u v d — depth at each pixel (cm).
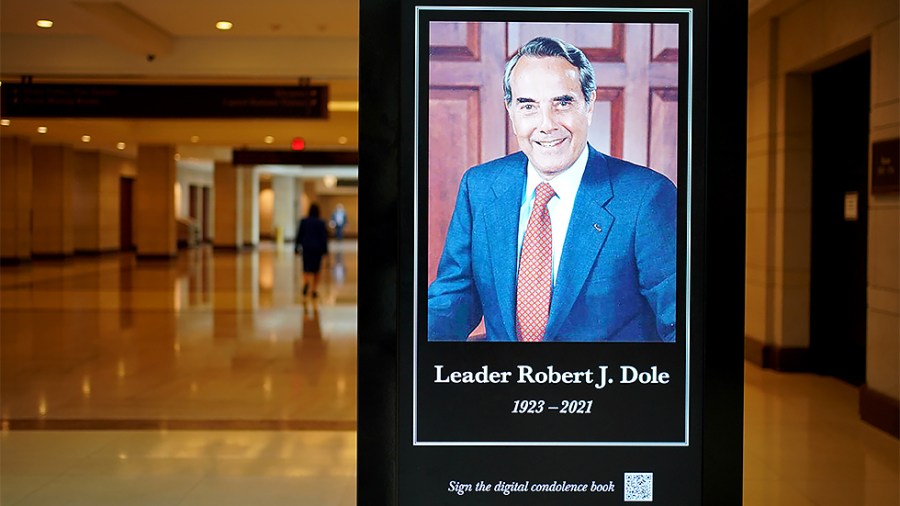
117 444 616
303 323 1299
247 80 1311
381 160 343
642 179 344
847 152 887
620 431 346
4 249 2486
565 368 346
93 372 902
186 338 1142
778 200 942
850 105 876
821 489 521
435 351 346
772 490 519
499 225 346
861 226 859
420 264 345
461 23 342
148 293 1753
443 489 347
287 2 1009
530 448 347
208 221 4794
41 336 1152
